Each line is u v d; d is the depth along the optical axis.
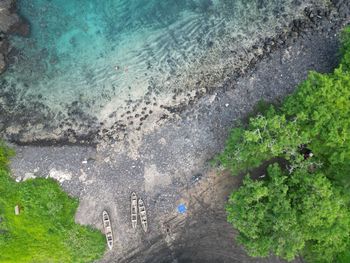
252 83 21.17
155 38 21.80
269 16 21.31
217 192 21.09
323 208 16.86
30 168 21.39
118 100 21.67
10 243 21.17
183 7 21.73
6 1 21.45
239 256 20.89
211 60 21.47
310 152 19.58
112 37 21.84
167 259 21.19
